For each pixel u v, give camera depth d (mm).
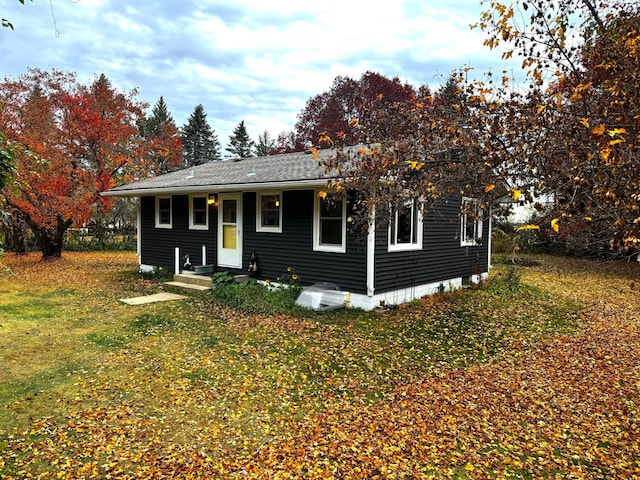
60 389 4789
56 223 15883
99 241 23094
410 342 6875
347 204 8977
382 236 9086
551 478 3365
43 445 3633
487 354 6383
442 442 3852
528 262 17781
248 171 11648
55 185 14867
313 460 3518
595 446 3848
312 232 9641
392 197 6117
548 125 3674
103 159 16703
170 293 10477
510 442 3887
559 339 7211
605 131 2855
